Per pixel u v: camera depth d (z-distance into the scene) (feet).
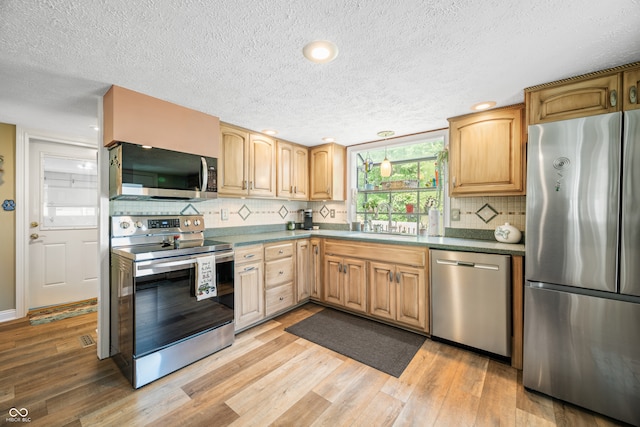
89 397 5.50
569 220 5.18
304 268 10.55
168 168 7.02
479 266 6.95
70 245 10.77
